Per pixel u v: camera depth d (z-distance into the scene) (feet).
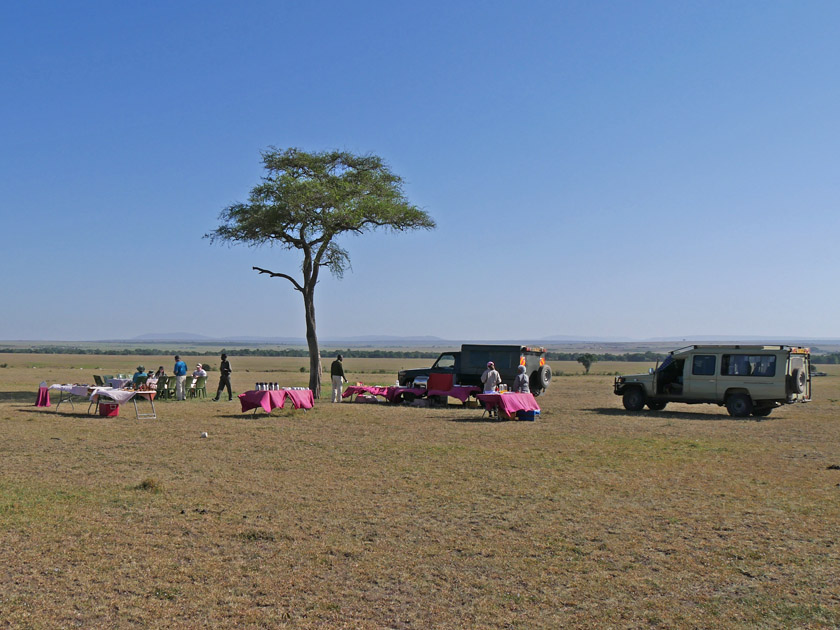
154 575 20.80
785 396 70.54
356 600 19.15
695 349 75.46
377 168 105.70
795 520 27.96
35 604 18.40
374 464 40.01
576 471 38.34
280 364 359.46
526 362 83.66
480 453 44.42
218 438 50.11
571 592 19.95
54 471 36.42
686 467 40.04
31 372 182.70
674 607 18.92
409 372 91.56
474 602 19.13
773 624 17.85
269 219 93.86
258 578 20.72
